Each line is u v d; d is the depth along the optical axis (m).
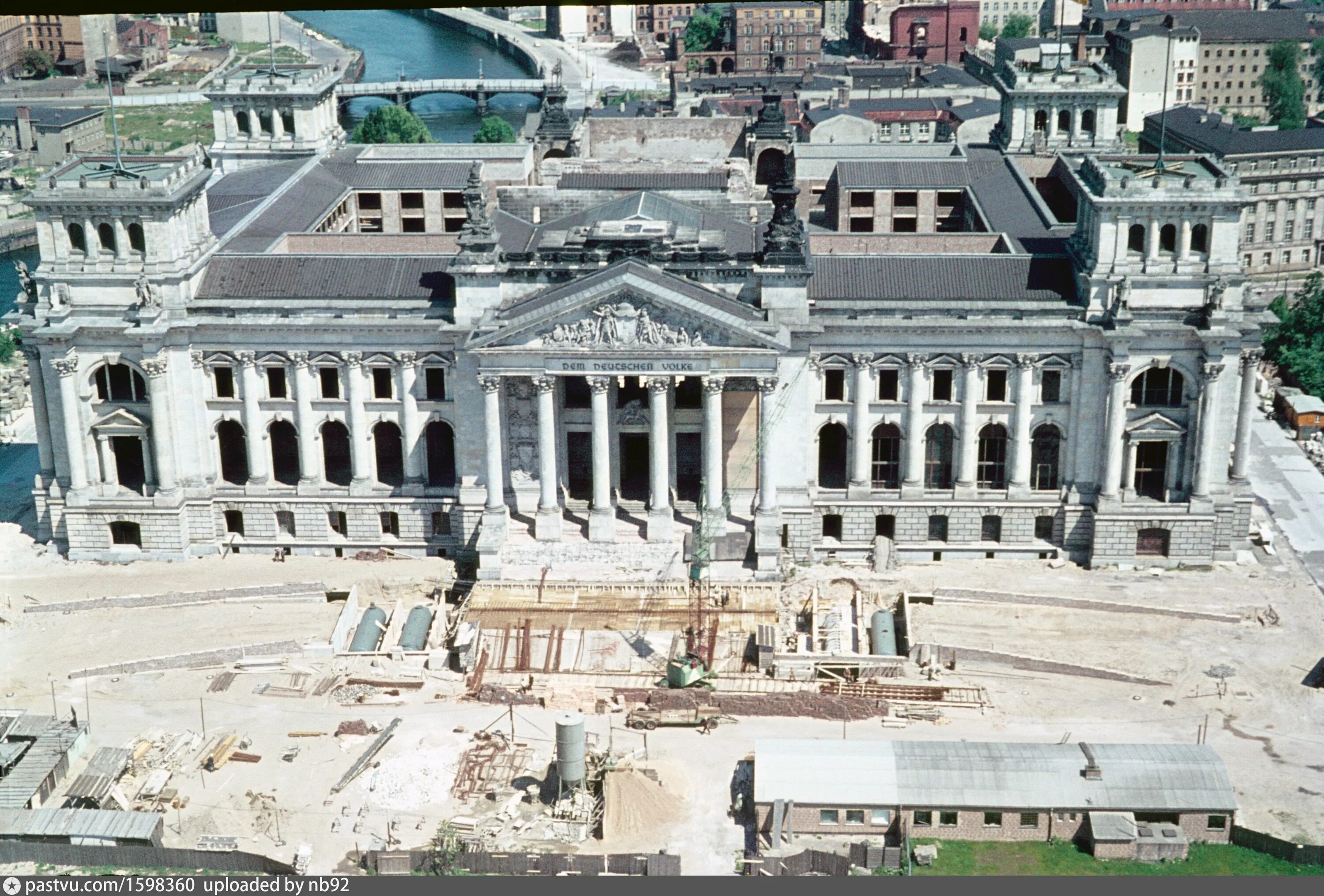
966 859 130.50
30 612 170.50
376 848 132.75
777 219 169.00
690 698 152.00
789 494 176.88
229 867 130.50
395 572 178.38
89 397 177.12
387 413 177.88
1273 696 153.12
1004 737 146.12
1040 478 180.62
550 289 172.38
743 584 169.50
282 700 153.88
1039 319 172.12
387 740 146.75
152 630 166.38
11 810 134.12
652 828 134.88
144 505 179.75
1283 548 182.88
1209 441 173.50
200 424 179.00
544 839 133.75
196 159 181.00
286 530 183.62
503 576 172.00
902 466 178.88
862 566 179.62
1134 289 170.38
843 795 132.50
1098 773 133.12
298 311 174.88
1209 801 131.62
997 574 177.38
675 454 180.88
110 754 143.50
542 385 170.00
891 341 173.25
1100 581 175.38
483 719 150.88
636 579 170.75
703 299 169.75
